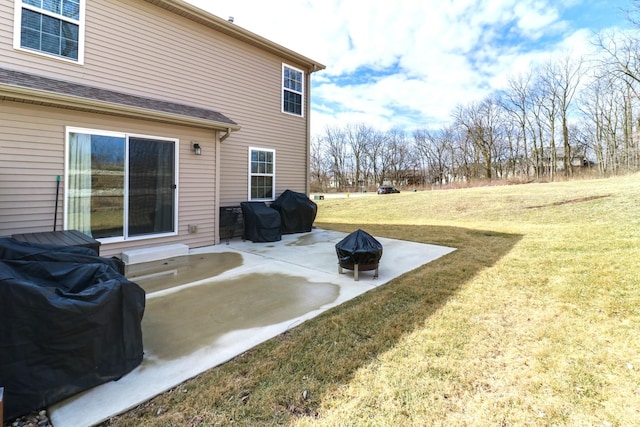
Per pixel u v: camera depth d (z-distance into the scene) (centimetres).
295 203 862
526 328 292
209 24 734
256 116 852
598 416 188
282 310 347
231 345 271
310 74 1007
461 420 187
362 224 1084
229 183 796
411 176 4916
